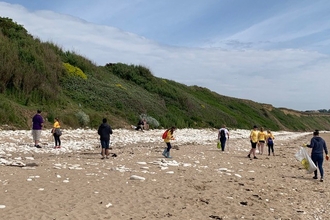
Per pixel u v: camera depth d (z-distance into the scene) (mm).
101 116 34469
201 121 53156
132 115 39188
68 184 10414
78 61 46750
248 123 77250
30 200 8578
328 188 12805
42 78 33406
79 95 37625
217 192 10789
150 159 16500
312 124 142750
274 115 111375
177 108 53219
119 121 36219
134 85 54188
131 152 19219
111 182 11016
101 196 9391
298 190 12133
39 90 32156
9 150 17047
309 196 11367
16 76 30734
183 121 47594
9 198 8625
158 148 22266
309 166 14398
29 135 22969
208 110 62906
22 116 26906
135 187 10602
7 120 25219
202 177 12773
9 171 11664
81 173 12086
